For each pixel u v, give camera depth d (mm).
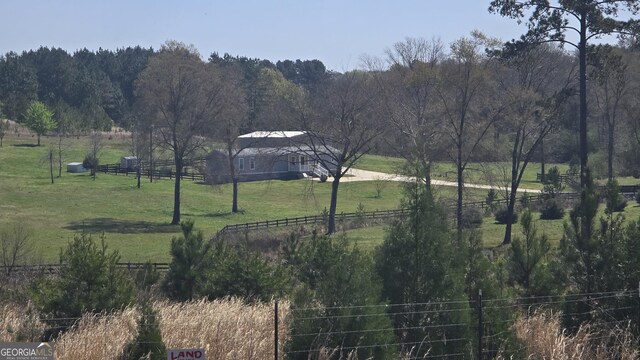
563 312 21219
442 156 73375
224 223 94438
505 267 23500
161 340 17828
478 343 18281
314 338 17031
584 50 53344
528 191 98062
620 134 103562
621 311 20938
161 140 97125
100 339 18578
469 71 67875
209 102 93750
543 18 53281
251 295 29500
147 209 103625
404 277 18828
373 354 17094
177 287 31391
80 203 105812
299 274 31891
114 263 26281
